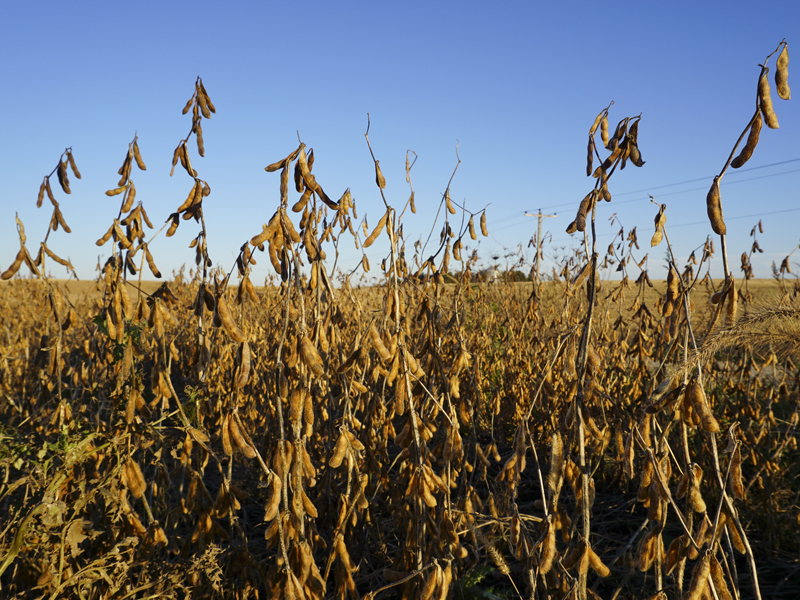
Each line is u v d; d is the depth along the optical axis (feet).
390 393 12.17
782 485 12.32
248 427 13.69
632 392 12.75
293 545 6.42
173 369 15.76
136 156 7.09
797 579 9.98
